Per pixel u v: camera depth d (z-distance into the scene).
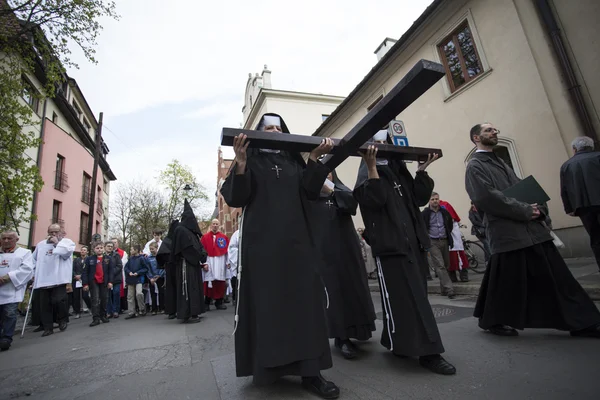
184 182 30.58
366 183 2.64
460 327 3.63
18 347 5.19
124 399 2.41
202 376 2.76
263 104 25.23
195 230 6.45
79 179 20.89
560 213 7.50
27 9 8.34
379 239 2.69
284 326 2.14
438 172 10.59
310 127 24.97
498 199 2.98
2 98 8.98
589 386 1.95
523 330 3.27
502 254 3.10
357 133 2.30
